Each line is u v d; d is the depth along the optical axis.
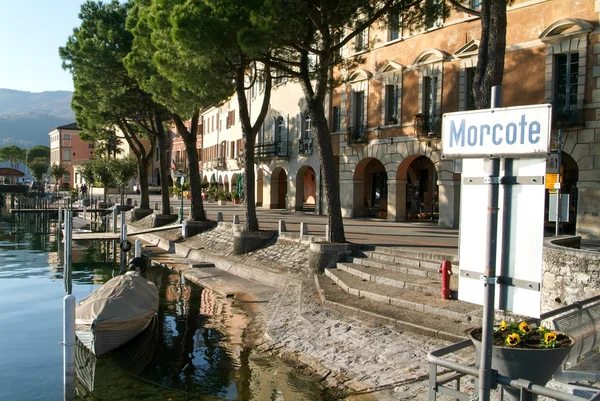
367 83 30.89
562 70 21.42
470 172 4.14
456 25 25.56
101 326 12.47
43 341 13.93
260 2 15.34
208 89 19.42
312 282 16.70
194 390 10.13
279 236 22.09
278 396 9.44
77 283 22.80
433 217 31.11
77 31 33.06
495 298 3.94
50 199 82.31
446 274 11.97
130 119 41.84
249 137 22.66
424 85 27.39
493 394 7.36
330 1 16.08
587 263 9.70
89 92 34.12
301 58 17.84
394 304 12.34
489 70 12.09
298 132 39.19
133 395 10.05
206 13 16.22
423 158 32.41
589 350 6.62
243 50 15.48
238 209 44.38
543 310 10.45
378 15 16.95
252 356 11.73
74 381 9.64
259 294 17.81
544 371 4.36
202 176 68.62
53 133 123.12
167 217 36.44
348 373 9.89
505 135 3.82
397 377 9.22
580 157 20.62
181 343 13.08
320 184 36.56
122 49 31.25
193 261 26.05
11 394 10.36
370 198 35.22
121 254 28.22
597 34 20.09
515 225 3.84
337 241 17.83
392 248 16.56
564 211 13.74
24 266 27.58
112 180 60.62
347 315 12.41
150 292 14.85
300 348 11.52
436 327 10.39
